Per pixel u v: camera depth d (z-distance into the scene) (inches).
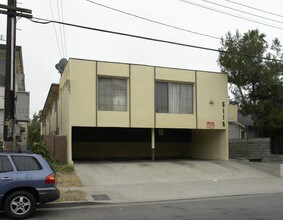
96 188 616.1
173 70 924.6
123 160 984.3
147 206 483.5
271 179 771.4
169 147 1113.4
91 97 841.5
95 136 1039.0
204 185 674.8
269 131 1048.8
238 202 511.8
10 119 529.7
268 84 1000.9
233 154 1059.9
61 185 633.0
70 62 830.5
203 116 951.0
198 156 1079.0
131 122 875.4
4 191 391.9
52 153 943.7
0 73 890.1
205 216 404.8
